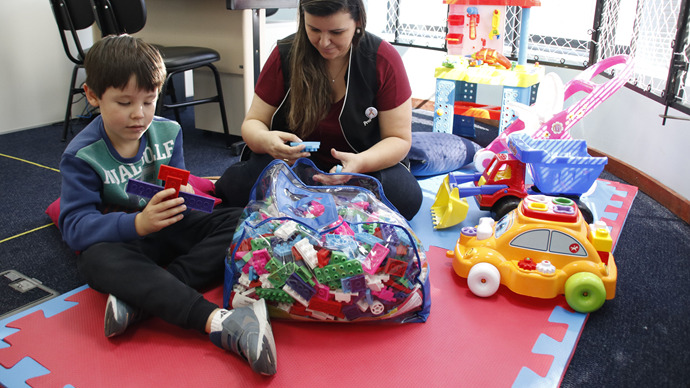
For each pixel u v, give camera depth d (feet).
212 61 7.17
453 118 7.79
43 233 5.02
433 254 4.58
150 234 4.09
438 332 3.60
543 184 4.92
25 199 5.76
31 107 8.22
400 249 3.62
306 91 4.47
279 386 3.11
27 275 4.31
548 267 3.84
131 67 3.44
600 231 3.94
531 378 3.20
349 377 3.19
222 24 7.41
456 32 7.48
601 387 3.23
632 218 5.49
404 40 9.52
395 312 3.61
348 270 3.44
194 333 3.56
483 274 3.93
